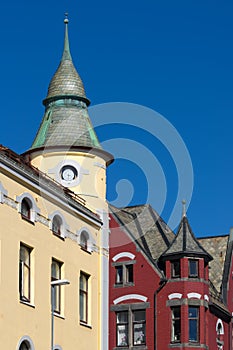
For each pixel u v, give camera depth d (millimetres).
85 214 46719
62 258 43750
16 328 38781
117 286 60219
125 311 59656
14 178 39906
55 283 39406
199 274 59250
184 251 59031
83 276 46500
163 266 59969
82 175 48688
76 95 50031
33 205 41438
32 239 41062
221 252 70812
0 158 38469
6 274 38500
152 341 58281
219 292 66250
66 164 48688
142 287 59594
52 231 43062
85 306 46375
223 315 64062
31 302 40531
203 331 58188
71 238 45000
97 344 46625
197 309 58625
